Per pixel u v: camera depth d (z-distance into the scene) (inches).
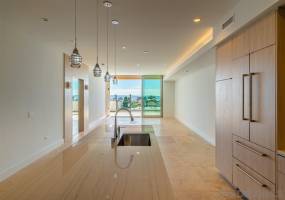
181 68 332.8
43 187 56.2
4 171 170.4
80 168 71.0
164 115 618.5
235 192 143.6
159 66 431.2
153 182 58.7
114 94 729.6
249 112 124.0
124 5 140.4
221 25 162.7
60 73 283.4
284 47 102.0
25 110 201.5
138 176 63.3
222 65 165.0
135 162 77.3
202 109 334.0
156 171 67.6
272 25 104.6
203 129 327.9
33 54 215.3
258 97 116.4
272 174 104.8
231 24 144.6
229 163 152.6
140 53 294.5
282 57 101.9
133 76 649.6
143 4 138.9
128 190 53.6
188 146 271.1
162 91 619.5
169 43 238.1
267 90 108.6
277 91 101.7
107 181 59.6
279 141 101.7
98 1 134.2
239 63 137.1
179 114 543.2
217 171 182.7
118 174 65.1
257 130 117.3
